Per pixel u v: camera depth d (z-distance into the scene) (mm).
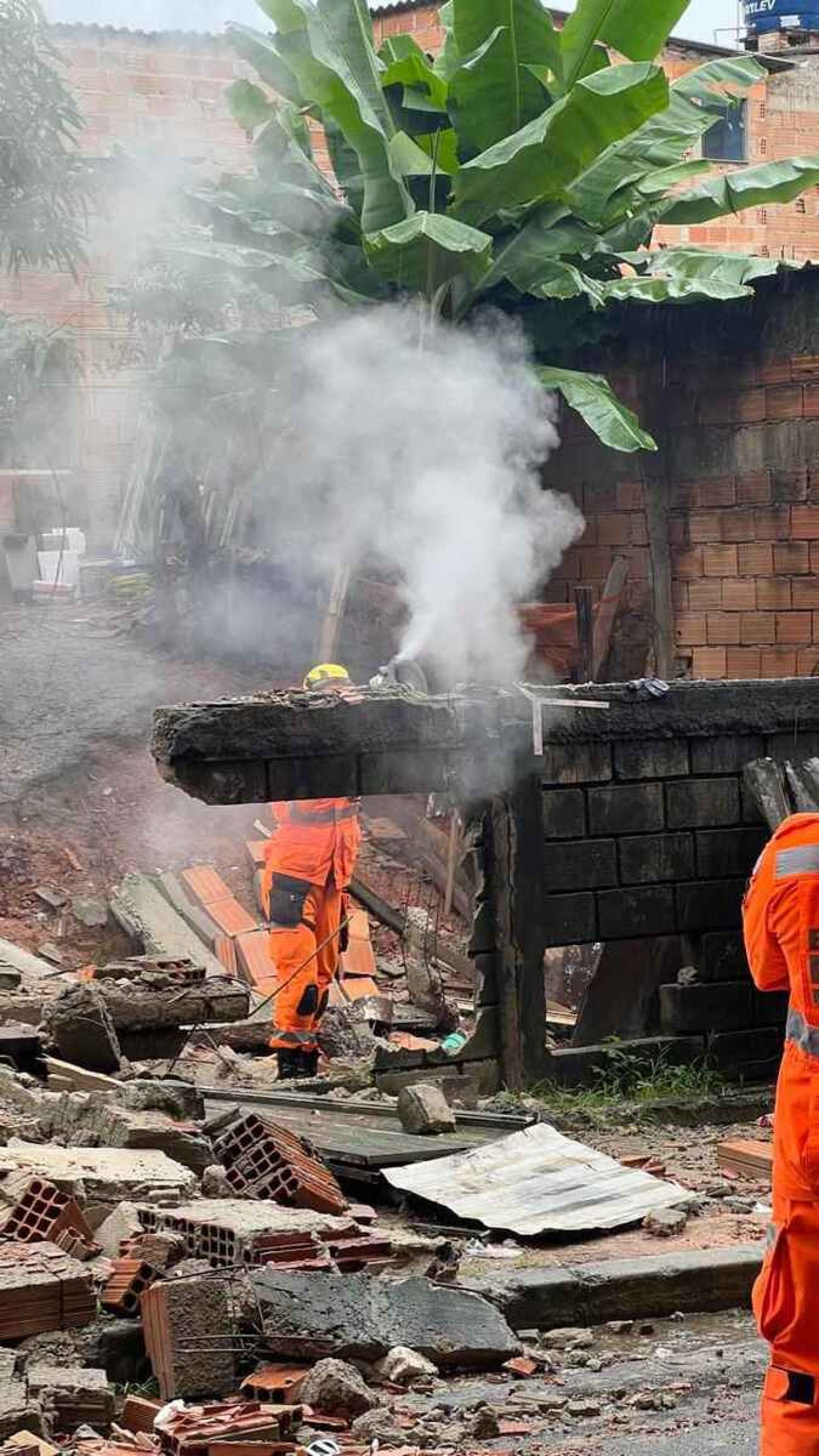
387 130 22016
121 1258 7898
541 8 20688
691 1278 8906
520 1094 13219
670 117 22125
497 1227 9625
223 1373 7270
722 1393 7535
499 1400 7297
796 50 35531
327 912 13961
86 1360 7309
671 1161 11531
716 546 22812
